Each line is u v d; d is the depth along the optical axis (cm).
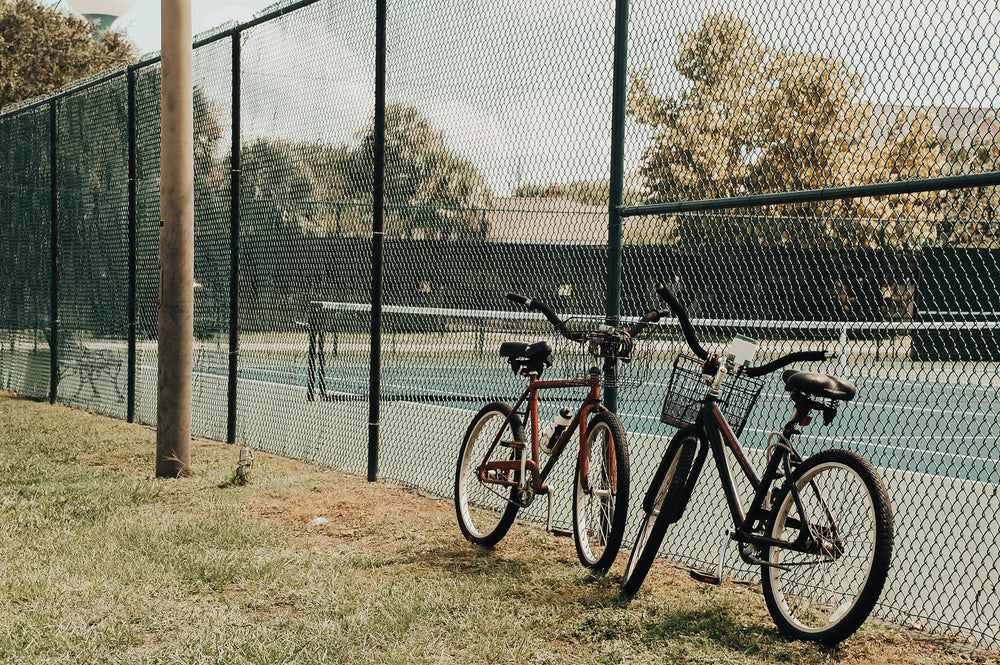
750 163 477
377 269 700
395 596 433
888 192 408
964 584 475
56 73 3519
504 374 684
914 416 1112
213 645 368
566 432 504
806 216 469
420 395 781
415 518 596
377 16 697
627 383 489
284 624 400
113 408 1041
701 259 515
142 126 959
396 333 755
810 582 450
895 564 511
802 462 393
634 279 537
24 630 375
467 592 446
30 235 1235
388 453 816
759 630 400
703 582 439
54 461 764
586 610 424
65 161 1132
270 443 841
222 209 889
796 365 586
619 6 527
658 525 430
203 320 930
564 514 612
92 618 396
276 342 855
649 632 394
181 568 469
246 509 612
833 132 443
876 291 494
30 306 1241
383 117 697
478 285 642
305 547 525
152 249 948
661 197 516
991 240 436
